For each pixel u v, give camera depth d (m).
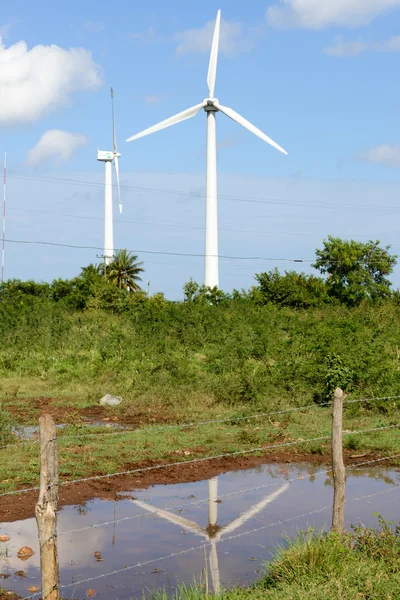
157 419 15.38
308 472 11.59
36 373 21.17
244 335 25.36
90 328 28.52
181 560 7.81
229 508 9.65
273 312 35.78
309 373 17.30
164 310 34.19
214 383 18.03
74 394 18.33
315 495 10.30
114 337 25.30
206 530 8.78
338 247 52.69
